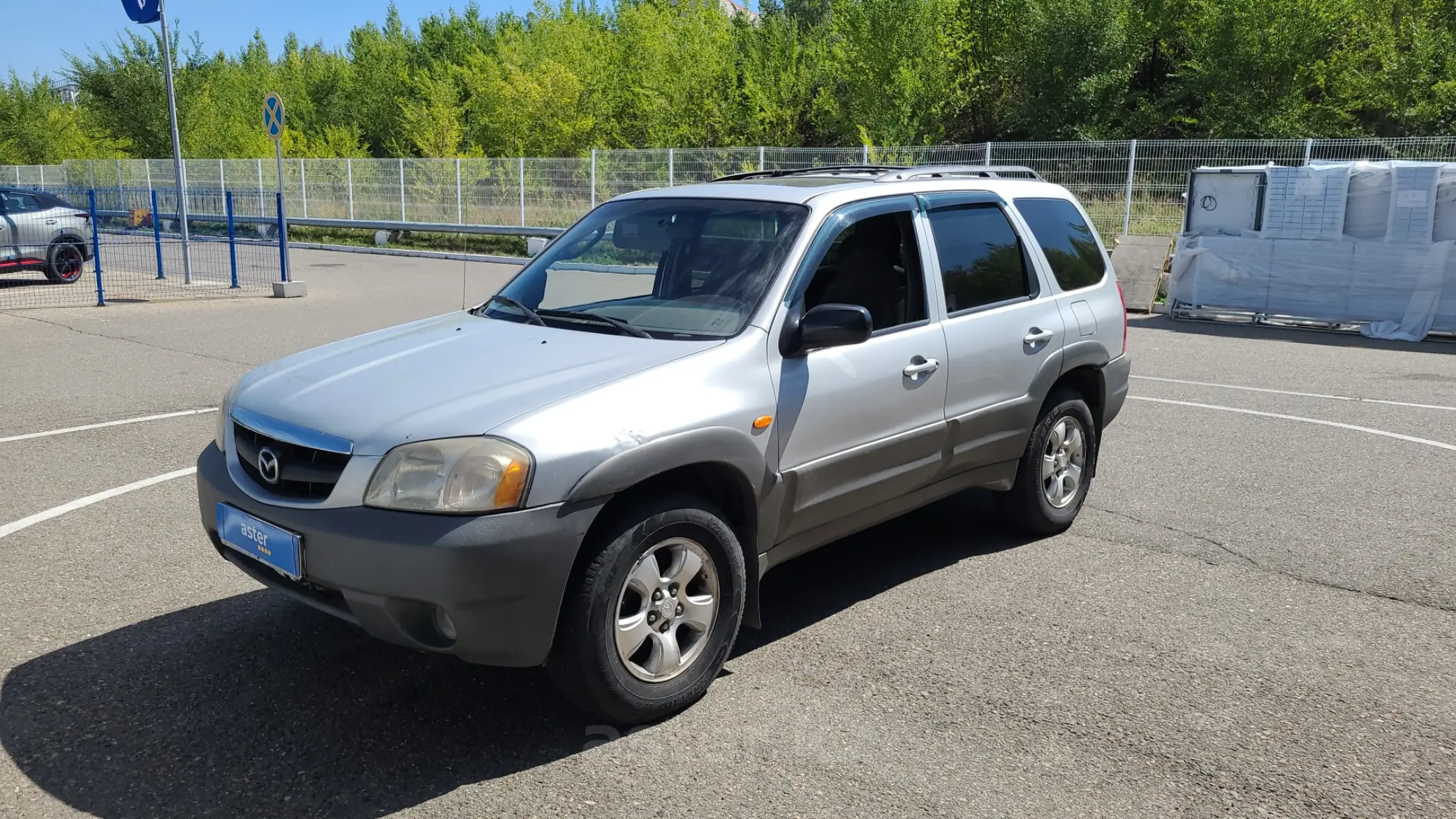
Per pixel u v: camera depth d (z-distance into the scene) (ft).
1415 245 40.14
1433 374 32.96
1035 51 97.81
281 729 11.09
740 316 12.48
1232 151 55.11
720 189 14.66
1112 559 16.52
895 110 97.35
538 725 11.23
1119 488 20.47
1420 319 40.32
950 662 12.79
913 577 15.74
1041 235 17.10
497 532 9.76
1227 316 46.93
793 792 9.95
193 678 12.21
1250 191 44.83
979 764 10.45
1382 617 14.25
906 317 14.25
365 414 10.77
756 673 12.49
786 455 12.31
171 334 39.88
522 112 112.78
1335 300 42.24
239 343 37.65
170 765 10.37
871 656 12.97
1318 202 42.68
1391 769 10.39
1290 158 54.24
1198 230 46.60
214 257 78.43
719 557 11.55
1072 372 17.63
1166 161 56.18
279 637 13.34
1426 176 39.86
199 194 100.32
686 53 111.55
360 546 9.91
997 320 15.47
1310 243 42.55
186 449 22.65
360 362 12.36
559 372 11.33
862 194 14.17
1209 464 22.18
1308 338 41.19
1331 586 15.33
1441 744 10.87
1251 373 33.17
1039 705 11.68
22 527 17.58
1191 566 16.17
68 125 164.04
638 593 10.93
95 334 39.58
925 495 14.85
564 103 110.63
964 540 17.42
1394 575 15.80
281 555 10.57
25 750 10.62
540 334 12.75
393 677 12.29
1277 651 13.14
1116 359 18.16
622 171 74.23
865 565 16.26
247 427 11.43
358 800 9.80
